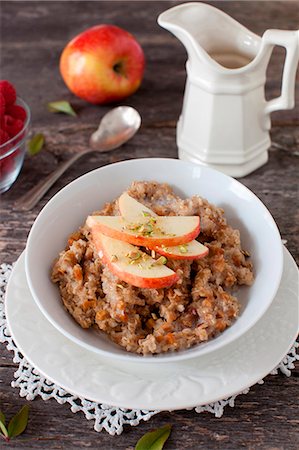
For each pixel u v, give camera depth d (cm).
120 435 52
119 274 54
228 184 60
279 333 54
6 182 69
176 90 80
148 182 60
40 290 54
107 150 73
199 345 53
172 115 77
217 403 53
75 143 74
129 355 52
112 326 54
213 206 59
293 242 64
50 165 72
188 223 57
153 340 52
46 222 57
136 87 78
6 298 56
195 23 68
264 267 56
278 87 79
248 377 52
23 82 81
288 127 75
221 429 52
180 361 52
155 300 54
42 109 78
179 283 54
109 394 51
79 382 51
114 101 79
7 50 85
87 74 75
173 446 52
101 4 91
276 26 87
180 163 61
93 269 56
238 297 56
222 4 90
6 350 57
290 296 56
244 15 88
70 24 88
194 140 70
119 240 55
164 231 56
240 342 54
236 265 57
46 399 54
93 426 53
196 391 51
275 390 54
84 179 60
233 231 58
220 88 66
